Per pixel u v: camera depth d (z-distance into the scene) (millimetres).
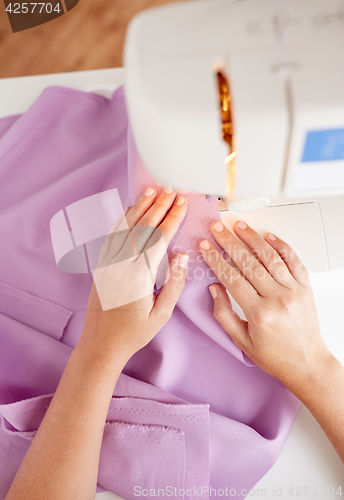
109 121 718
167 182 343
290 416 576
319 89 270
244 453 557
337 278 582
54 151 712
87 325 499
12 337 595
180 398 569
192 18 300
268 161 301
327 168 309
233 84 276
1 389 588
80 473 440
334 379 492
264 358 494
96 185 642
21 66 1227
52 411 469
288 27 287
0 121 748
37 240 636
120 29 1202
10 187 699
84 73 775
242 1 302
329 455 583
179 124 276
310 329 497
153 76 284
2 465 571
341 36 280
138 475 532
